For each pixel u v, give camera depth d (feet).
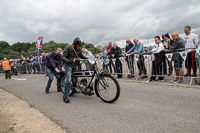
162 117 8.82
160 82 17.95
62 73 15.53
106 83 12.15
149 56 20.06
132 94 14.07
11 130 8.46
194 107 10.00
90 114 9.87
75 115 9.88
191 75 17.75
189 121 8.14
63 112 10.59
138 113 9.58
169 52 17.83
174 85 15.97
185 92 13.39
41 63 41.47
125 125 8.09
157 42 18.06
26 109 11.85
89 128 7.99
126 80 21.20
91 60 12.19
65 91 12.81
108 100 11.95
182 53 15.83
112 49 24.23
